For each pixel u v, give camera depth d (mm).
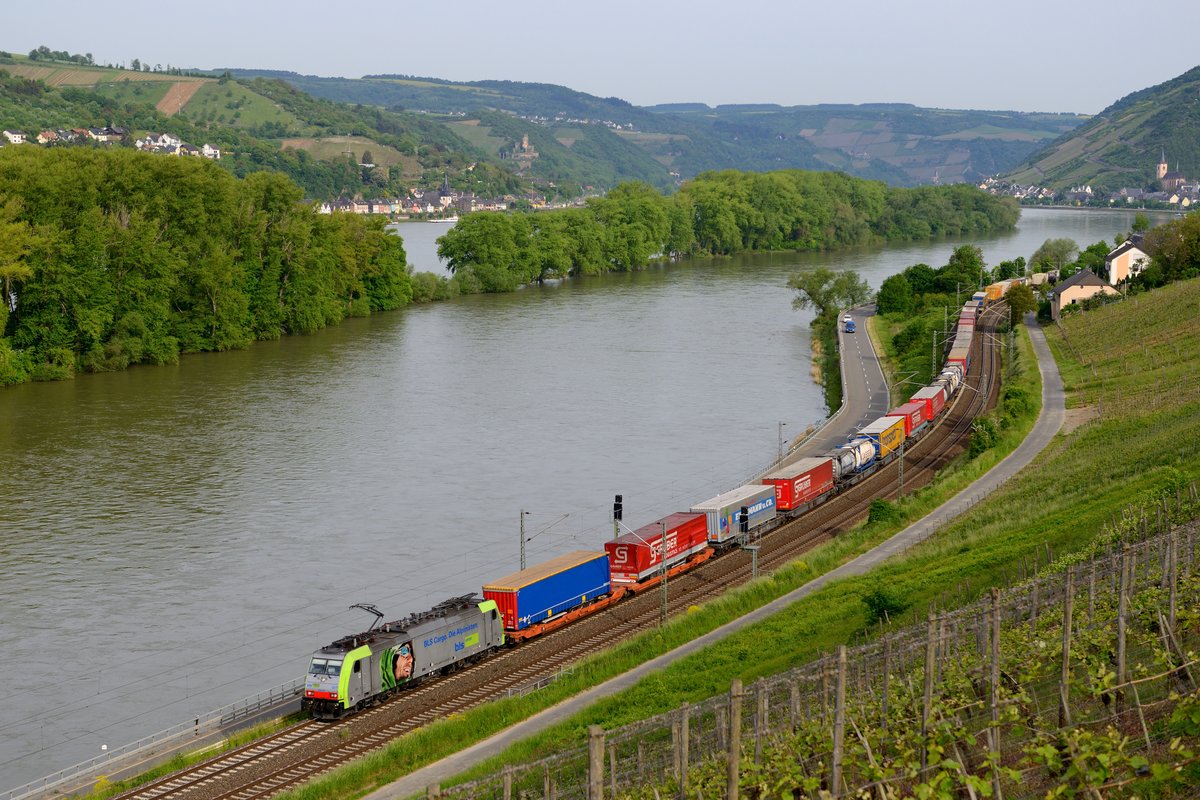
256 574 107000
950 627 61438
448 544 115125
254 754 71500
